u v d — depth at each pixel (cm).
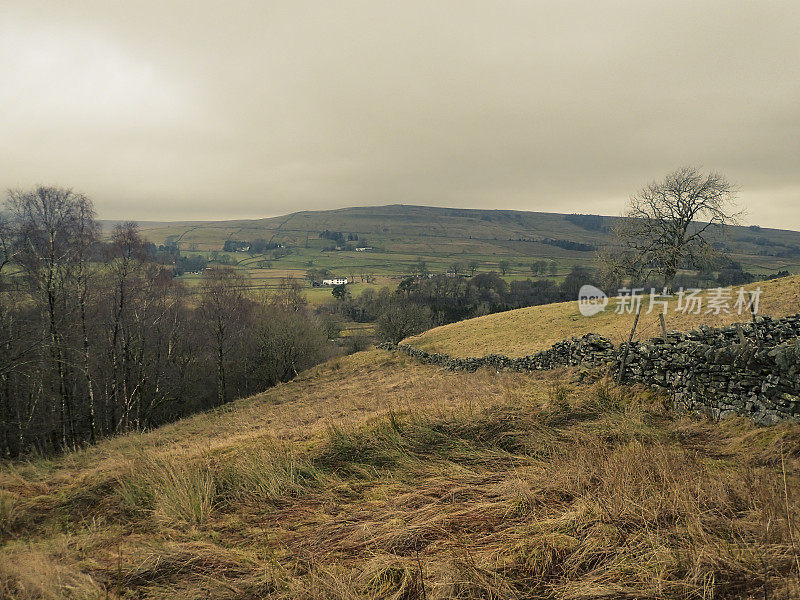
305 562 410
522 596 322
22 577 395
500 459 654
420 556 394
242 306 4147
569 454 593
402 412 1005
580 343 1448
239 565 415
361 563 394
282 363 4400
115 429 2753
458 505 495
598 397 954
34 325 2191
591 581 325
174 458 882
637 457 525
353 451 751
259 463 698
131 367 2877
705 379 818
